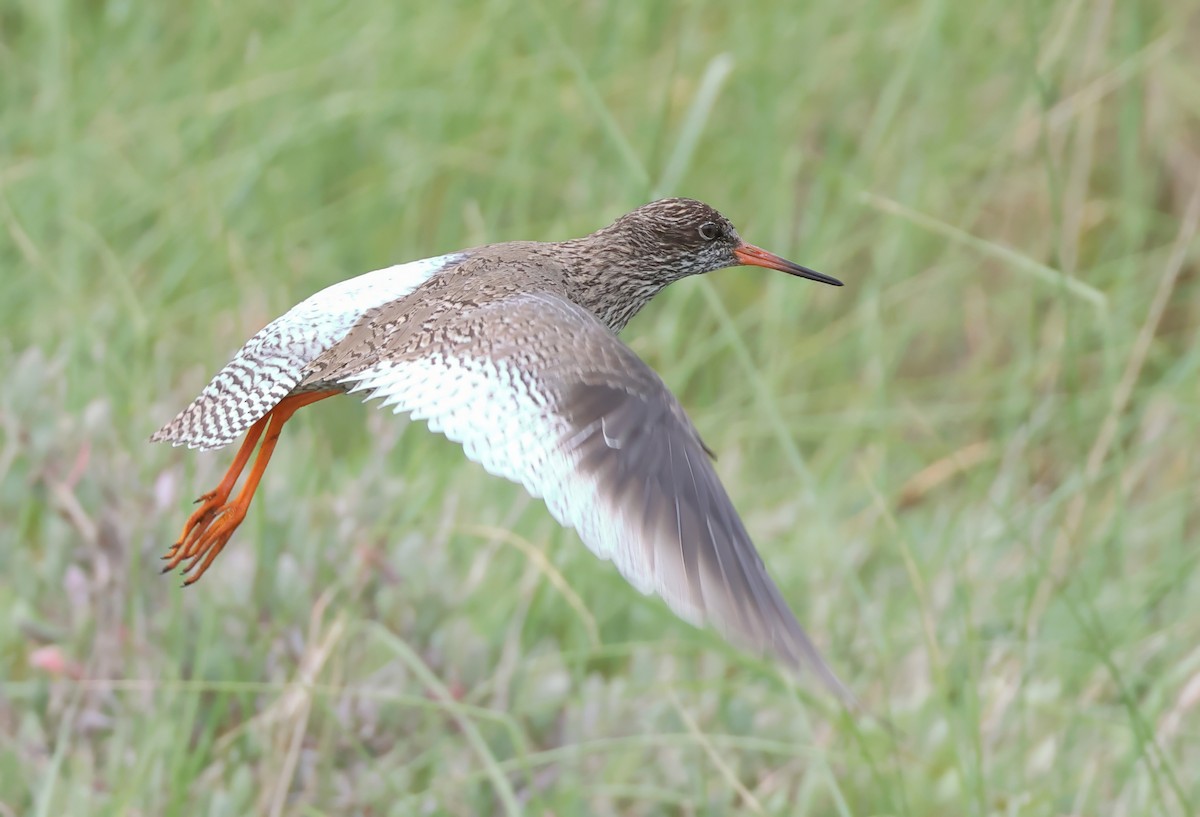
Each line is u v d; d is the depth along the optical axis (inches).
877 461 562.9
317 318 343.6
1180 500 536.1
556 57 637.9
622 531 288.8
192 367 548.1
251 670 427.5
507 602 471.5
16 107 645.9
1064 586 478.0
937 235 629.3
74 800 390.3
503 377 307.1
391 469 508.1
